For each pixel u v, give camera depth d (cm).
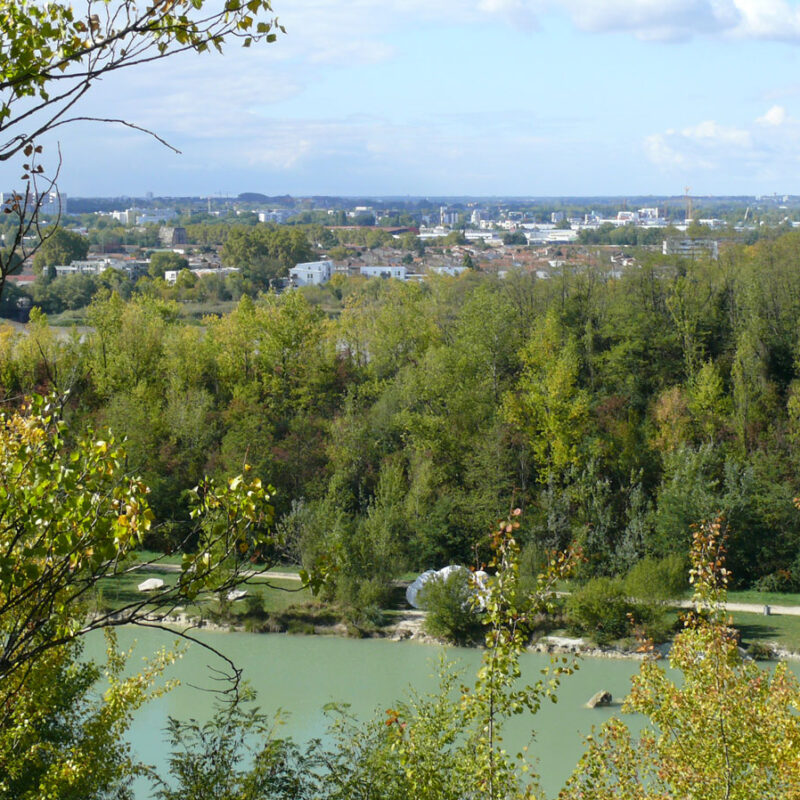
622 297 8650
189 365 8306
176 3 834
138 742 3562
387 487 6725
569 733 3878
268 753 2094
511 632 1756
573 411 6850
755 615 5762
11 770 1731
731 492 6431
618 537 6456
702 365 7762
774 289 8394
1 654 957
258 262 17500
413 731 2078
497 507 6575
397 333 8719
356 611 5650
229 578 974
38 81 843
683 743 1842
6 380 7206
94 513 946
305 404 8131
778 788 1769
